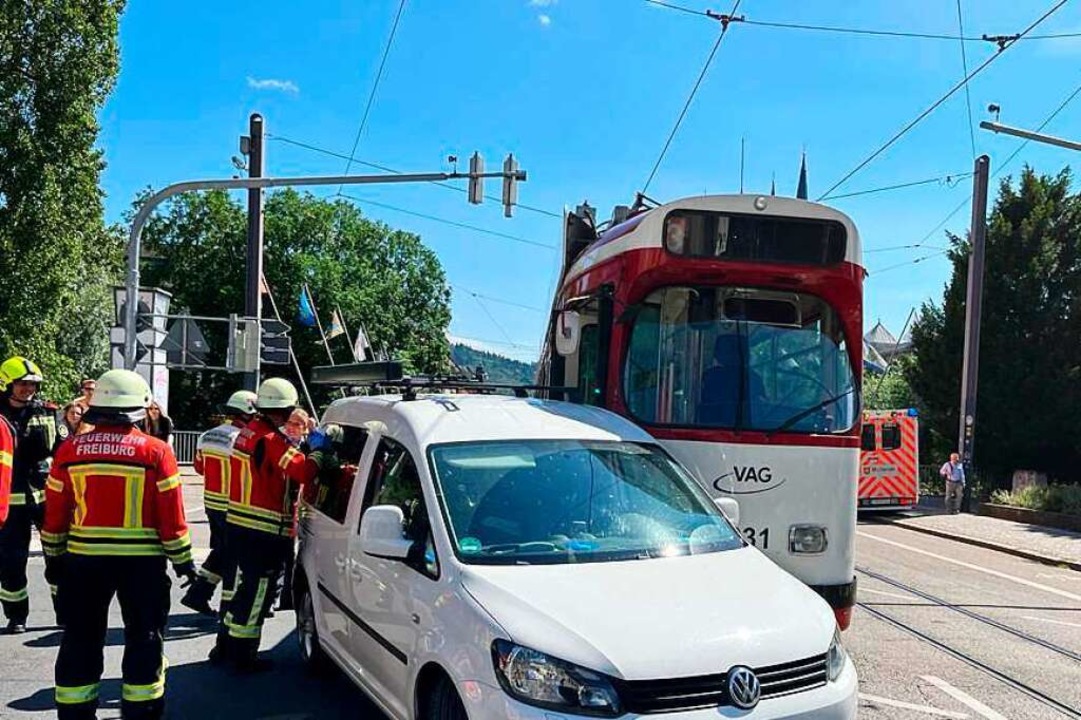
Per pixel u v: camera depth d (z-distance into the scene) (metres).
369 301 46.88
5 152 24.17
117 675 6.23
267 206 46.75
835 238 6.49
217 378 46.22
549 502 4.48
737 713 3.37
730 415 6.31
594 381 7.39
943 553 15.00
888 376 37.78
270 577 6.31
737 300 6.51
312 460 5.83
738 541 4.68
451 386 5.88
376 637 4.60
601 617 3.57
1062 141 13.30
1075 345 25.30
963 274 27.44
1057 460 26.06
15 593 7.20
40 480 7.25
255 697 5.78
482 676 3.48
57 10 24.73
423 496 4.43
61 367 26.23
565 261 9.78
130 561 4.70
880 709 5.82
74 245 25.78
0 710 5.46
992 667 6.94
